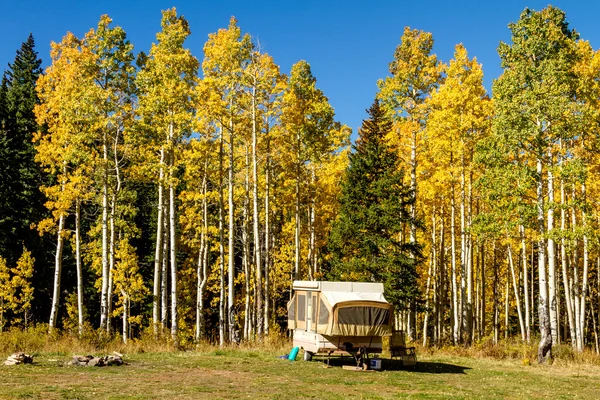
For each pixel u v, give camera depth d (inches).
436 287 1360.7
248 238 1215.6
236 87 992.9
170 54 923.4
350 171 1155.3
